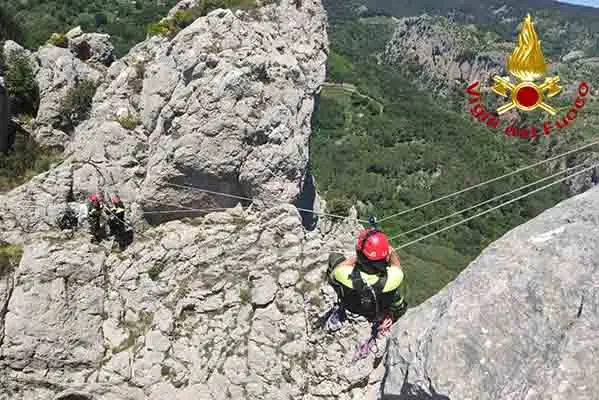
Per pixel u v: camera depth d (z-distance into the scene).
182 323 19.75
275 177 21.89
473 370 5.04
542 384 4.71
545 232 5.94
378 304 7.16
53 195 22.11
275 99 22.30
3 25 40.34
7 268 20.27
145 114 23.53
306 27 26.19
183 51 23.28
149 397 18.94
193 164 21.64
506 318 5.26
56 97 27.39
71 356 19.59
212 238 21.19
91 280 20.69
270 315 19.12
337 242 21.50
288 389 18.17
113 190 22.66
